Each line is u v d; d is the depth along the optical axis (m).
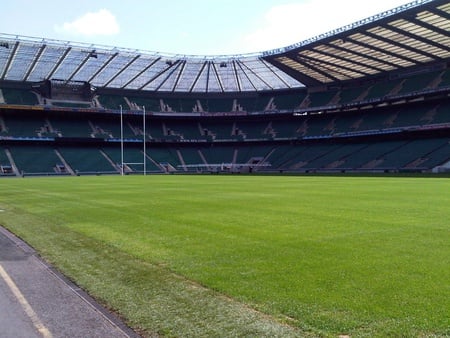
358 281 7.17
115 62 67.25
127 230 12.77
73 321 5.85
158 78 78.44
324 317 5.68
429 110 67.88
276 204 19.08
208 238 11.23
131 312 6.08
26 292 7.13
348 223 13.18
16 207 20.09
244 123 91.56
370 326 5.36
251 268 8.16
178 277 7.71
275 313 5.88
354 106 75.38
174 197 23.61
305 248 9.73
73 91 79.69
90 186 36.31
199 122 92.06
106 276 7.93
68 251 10.18
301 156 78.94
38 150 75.50
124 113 81.38
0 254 10.06
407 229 11.93
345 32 50.28
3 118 76.50
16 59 62.53
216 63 73.25
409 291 6.60
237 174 69.12
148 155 84.00
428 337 5.04
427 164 58.62
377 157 67.12
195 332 5.36
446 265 8.05
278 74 77.88
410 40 53.06
